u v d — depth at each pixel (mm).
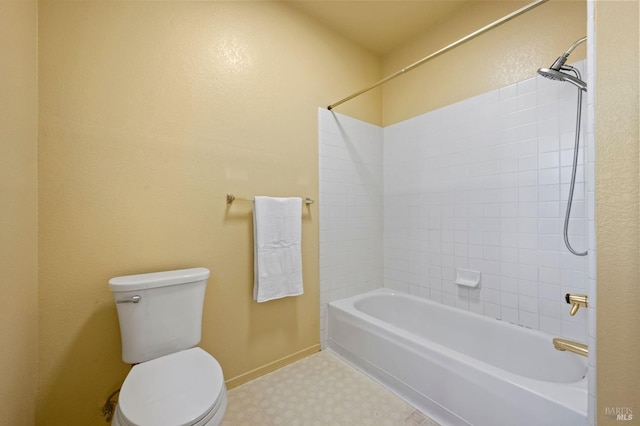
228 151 1639
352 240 2277
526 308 1669
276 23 1861
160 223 1413
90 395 1249
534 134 1627
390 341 1632
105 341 1277
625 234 691
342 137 2215
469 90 1935
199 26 1547
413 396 1499
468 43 1941
